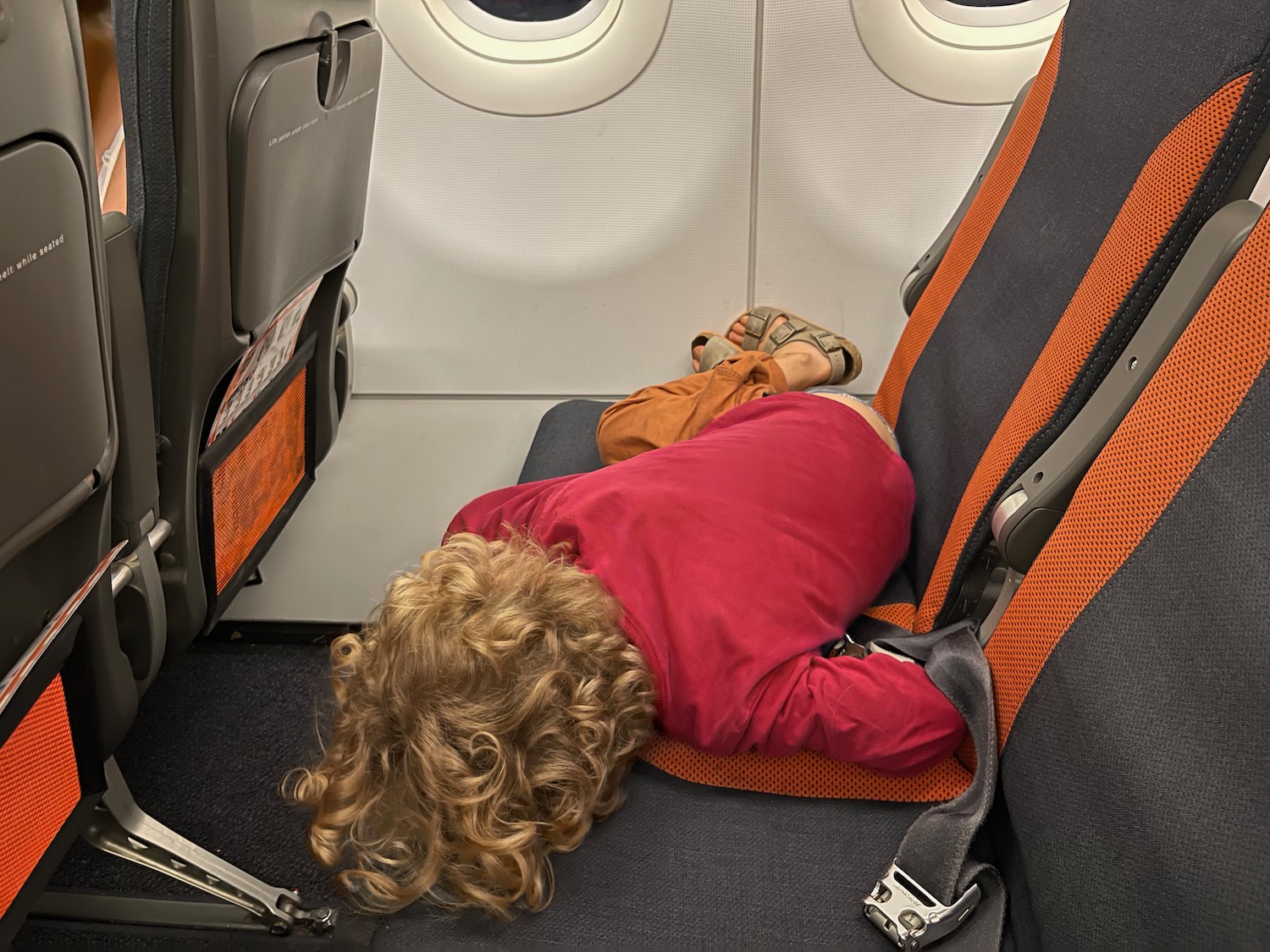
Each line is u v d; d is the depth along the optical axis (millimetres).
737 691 959
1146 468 798
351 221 1291
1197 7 917
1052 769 817
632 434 1495
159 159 827
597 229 1906
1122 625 771
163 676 1661
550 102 1774
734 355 1833
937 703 982
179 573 1066
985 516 1037
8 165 591
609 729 889
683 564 1018
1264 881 591
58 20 626
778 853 943
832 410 1324
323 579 1817
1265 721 618
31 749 796
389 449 2035
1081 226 1039
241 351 1008
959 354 1262
